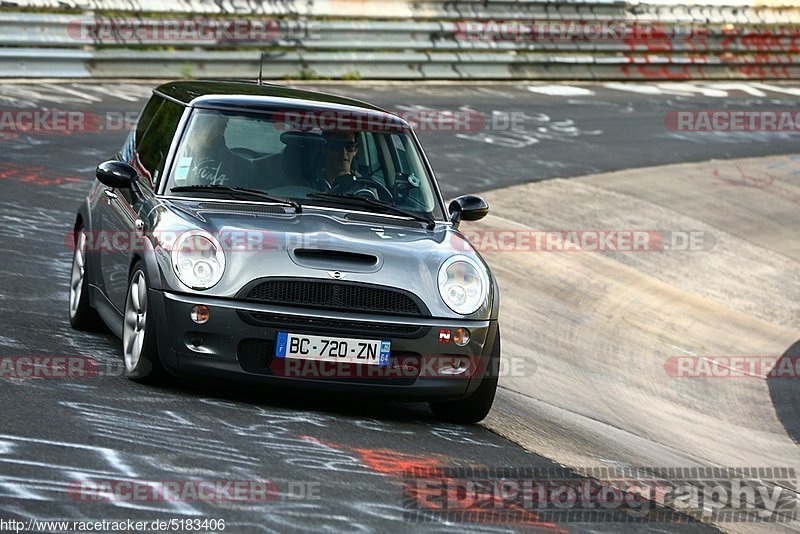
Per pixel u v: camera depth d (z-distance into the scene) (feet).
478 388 77.25
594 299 150.10
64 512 48.55
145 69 218.38
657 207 197.26
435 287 74.13
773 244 193.47
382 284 72.54
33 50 204.64
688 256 177.58
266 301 70.85
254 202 77.82
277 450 62.80
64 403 65.98
